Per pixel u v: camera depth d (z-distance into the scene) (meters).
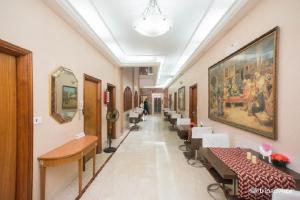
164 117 13.40
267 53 2.22
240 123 2.91
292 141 1.87
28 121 2.04
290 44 1.89
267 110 2.23
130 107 9.71
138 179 3.14
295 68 1.82
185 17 3.36
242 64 2.84
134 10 3.07
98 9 3.04
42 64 2.29
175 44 4.96
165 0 2.79
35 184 2.16
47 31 2.39
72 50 3.11
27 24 2.02
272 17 2.16
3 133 1.89
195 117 6.18
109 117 5.30
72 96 3.08
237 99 3.01
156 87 17.62
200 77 5.43
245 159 2.17
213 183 2.97
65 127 2.87
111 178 3.18
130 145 5.48
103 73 4.96
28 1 2.03
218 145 3.06
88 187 2.87
